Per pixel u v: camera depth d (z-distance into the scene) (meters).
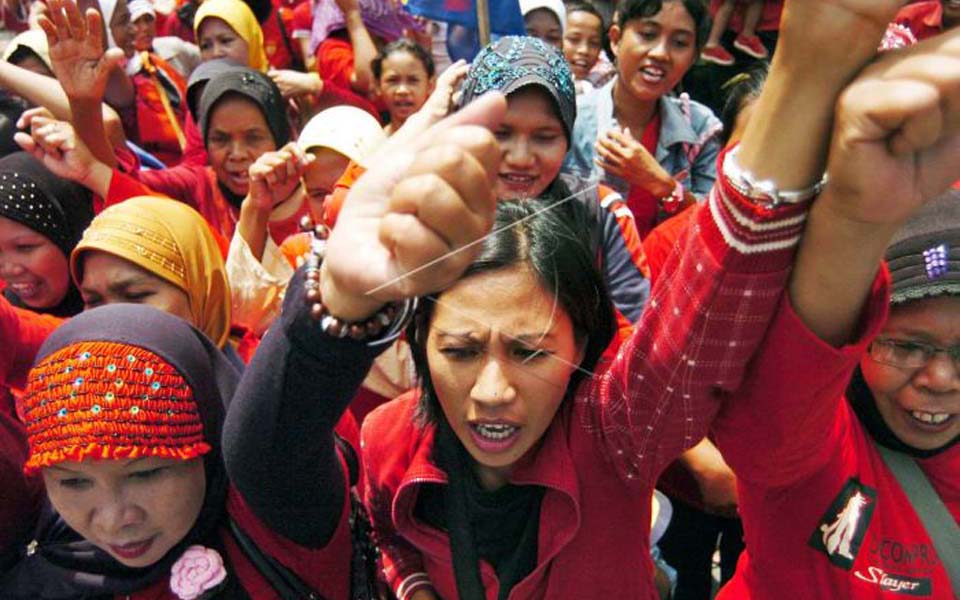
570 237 1.14
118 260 1.69
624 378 1.04
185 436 1.17
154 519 1.16
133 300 1.71
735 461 1.05
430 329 1.11
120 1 3.76
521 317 1.07
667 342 0.91
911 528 1.21
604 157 2.34
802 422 0.92
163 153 3.84
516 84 1.92
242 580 1.21
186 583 1.17
